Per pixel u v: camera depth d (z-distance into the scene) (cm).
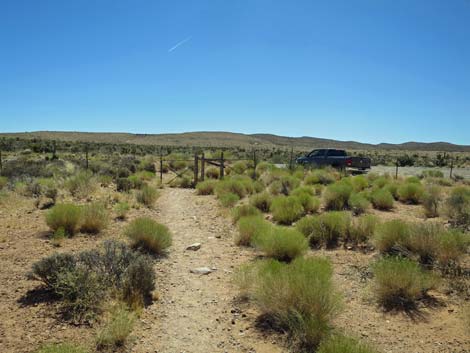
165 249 966
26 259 822
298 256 844
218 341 525
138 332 543
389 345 508
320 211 1416
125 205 1439
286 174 2392
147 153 6825
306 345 507
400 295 645
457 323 562
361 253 919
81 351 462
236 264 864
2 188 1797
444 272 753
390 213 1416
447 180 2512
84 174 1962
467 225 1111
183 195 1978
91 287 616
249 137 19325
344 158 3353
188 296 679
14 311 582
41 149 5691
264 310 597
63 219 1043
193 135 18850
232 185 1864
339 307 567
